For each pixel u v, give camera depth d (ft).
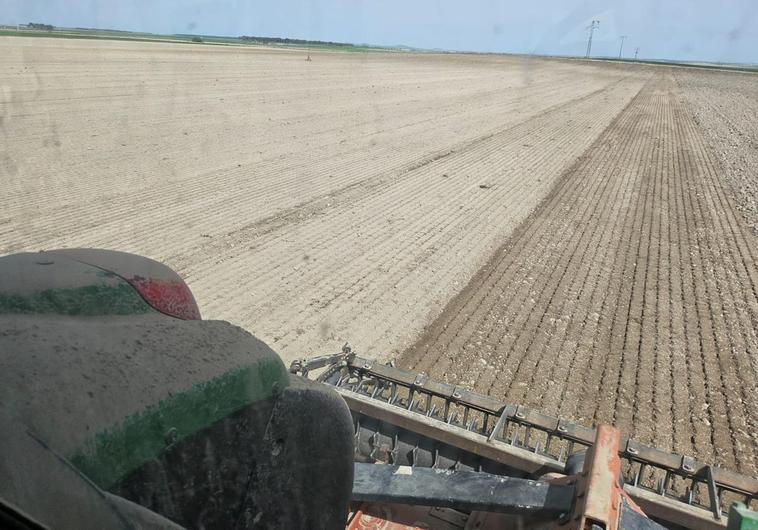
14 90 66.44
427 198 41.96
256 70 117.91
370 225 35.01
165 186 39.11
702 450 17.63
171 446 3.84
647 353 22.98
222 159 48.14
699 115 108.78
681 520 9.17
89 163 42.50
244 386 4.36
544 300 26.99
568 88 147.23
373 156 54.85
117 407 3.48
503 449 10.14
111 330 4.21
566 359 22.08
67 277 4.96
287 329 22.30
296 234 32.40
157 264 5.89
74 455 3.11
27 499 2.43
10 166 39.96
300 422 4.95
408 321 23.95
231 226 32.76
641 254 33.94
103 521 2.79
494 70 184.85
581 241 35.50
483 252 32.40
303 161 50.37
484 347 22.45
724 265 33.04
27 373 3.25
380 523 8.99
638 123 92.48
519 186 47.83
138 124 57.52
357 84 114.32
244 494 4.60
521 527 8.02
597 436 7.83
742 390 20.93
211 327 4.80
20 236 28.19
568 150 65.77
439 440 10.64
